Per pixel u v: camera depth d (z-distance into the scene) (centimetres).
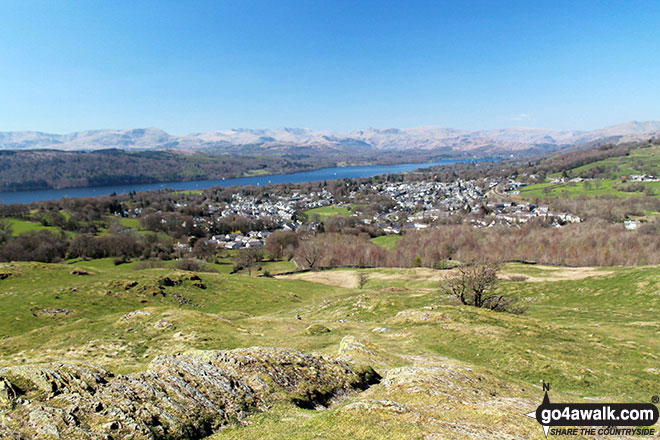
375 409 1420
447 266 9800
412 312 3884
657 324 3494
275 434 1250
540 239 11769
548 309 4656
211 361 1798
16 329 3972
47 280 6072
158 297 5600
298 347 2847
